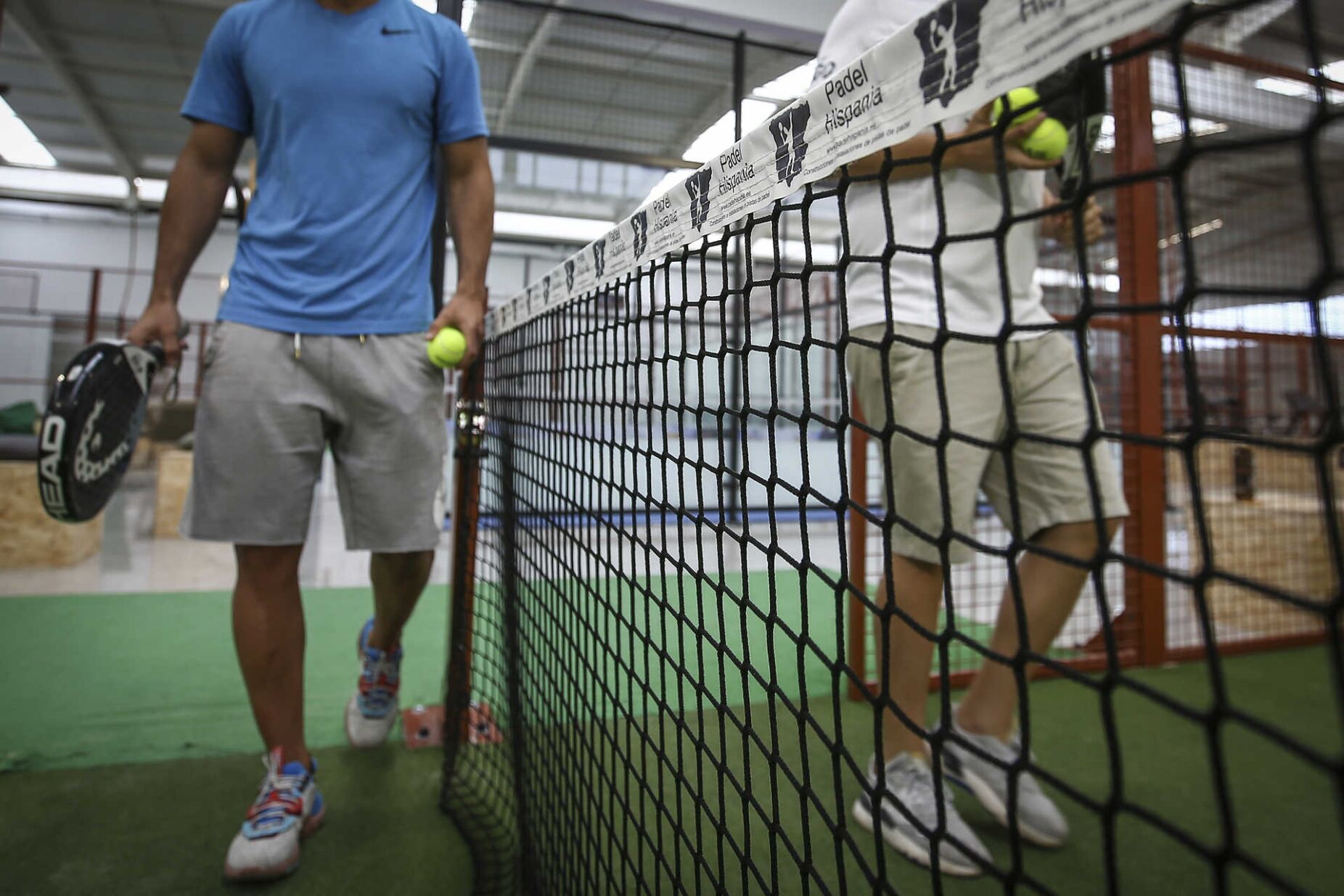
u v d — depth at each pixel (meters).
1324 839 1.27
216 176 1.33
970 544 0.40
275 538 1.20
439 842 1.22
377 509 1.30
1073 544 1.19
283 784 1.18
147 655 2.11
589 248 0.94
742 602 0.58
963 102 0.39
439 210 1.74
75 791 1.36
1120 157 2.27
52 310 9.95
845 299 0.48
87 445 1.06
